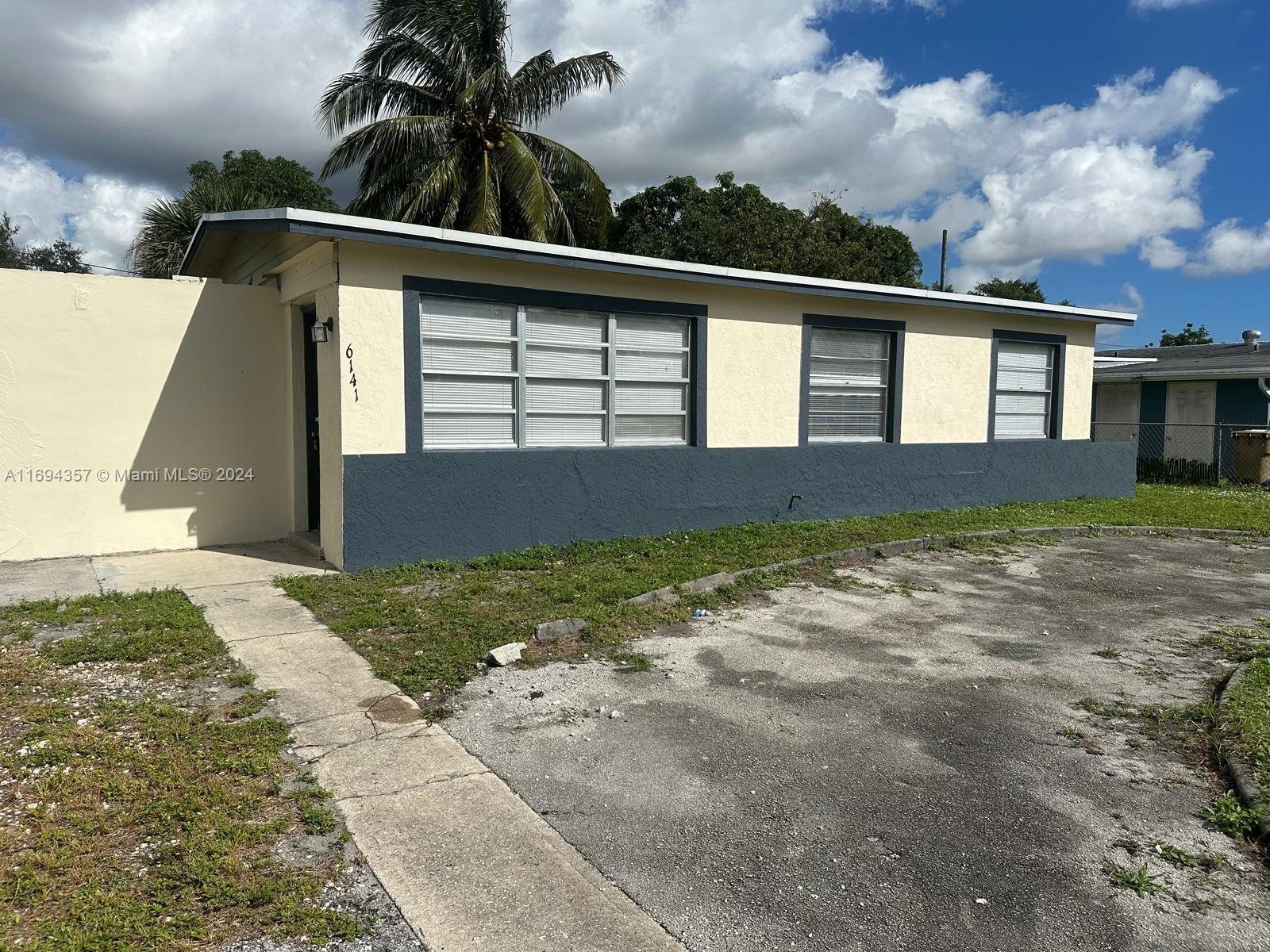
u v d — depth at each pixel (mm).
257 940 2750
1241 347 23234
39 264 34625
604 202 21531
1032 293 43250
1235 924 2926
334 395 7750
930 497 11977
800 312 10617
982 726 4621
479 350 8453
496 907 2963
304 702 4738
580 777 3955
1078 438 13703
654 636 6164
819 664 5613
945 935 2863
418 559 8023
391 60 19922
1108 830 3547
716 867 3248
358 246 7555
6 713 4418
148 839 3299
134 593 6852
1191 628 6582
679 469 9734
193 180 28359
